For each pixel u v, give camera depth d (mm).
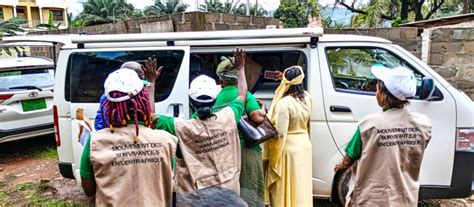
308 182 3332
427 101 3506
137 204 2117
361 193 2480
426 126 2414
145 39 3816
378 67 2531
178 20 7043
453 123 3500
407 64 3641
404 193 2389
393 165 2367
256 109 2934
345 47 3707
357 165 2535
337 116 3654
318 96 3680
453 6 15773
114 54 3873
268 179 3322
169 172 2236
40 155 6250
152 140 2186
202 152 2500
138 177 2127
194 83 2592
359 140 2477
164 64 3832
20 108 5770
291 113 3238
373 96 3609
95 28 9844
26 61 6352
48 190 4863
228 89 2988
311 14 16922
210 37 3736
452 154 3523
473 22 8633
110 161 2082
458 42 6887
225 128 2576
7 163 5902
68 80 4000
